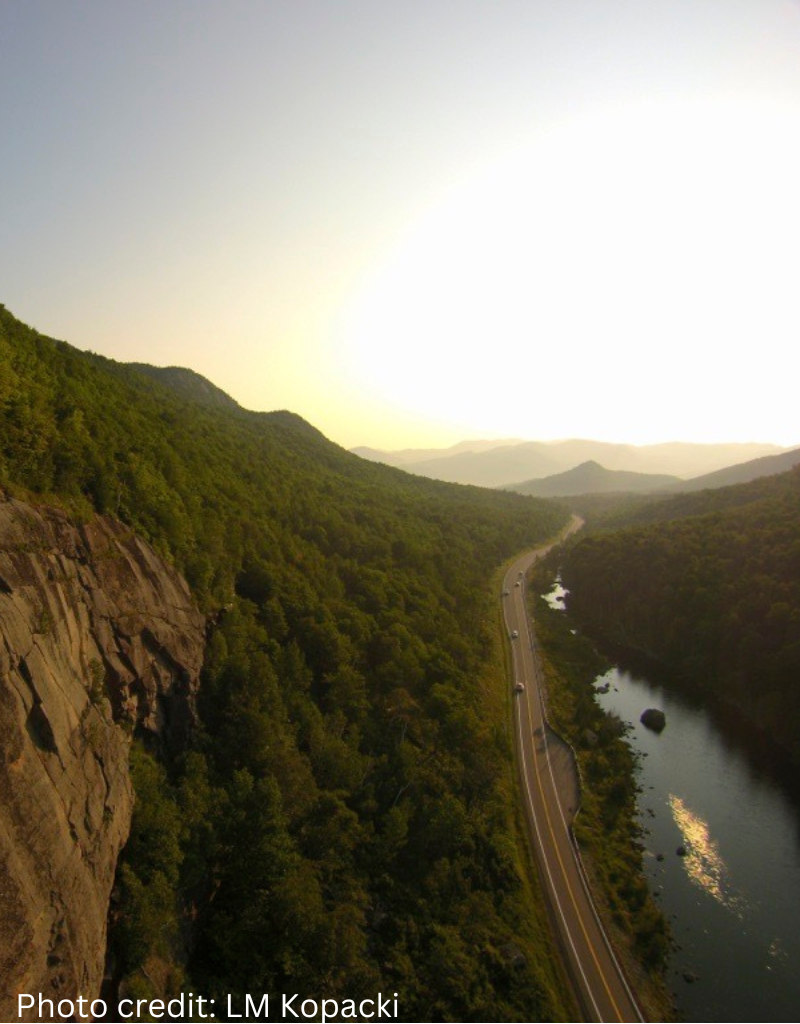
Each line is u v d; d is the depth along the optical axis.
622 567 175.75
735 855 77.38
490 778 81.25
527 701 112.69
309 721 78.81
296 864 59.88
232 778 64.44
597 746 100.88
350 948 53.03
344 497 173.12
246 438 177.38
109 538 60.34
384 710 92.19
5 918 30.22
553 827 78.00
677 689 129.25
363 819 72.06
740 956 62.38
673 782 94.00
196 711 67.31
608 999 56.03
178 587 70.56
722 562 147.00
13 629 37.78
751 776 96.00
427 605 126.25
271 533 110.94
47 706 38.94
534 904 66.00
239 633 78.81
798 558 130.12
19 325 92.44
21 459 49.97
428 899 64.56
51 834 35.72
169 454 95.75
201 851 53.66
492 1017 53.06
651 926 64.19
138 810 50.00
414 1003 53.59
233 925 53.97
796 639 113.81
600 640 161.25
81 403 79.25
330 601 105.19
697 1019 55.53
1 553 40.78
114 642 54.50
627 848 77.06
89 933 37.47
